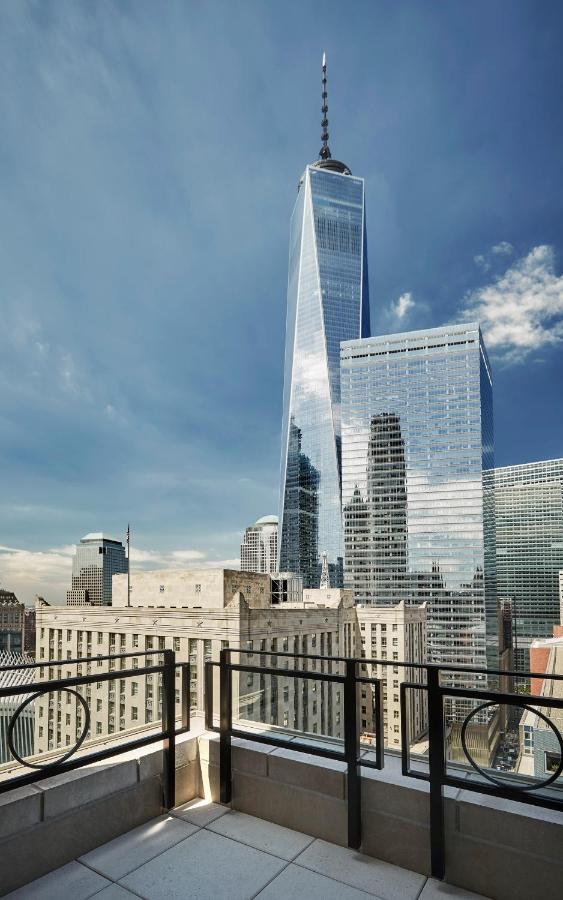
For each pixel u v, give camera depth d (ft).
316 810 19.60
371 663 18.92
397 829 17.83
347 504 614.34
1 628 282.97
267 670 21.16
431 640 540.93
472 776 16.76
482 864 16.30
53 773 17.70
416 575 564.71
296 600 257.34
